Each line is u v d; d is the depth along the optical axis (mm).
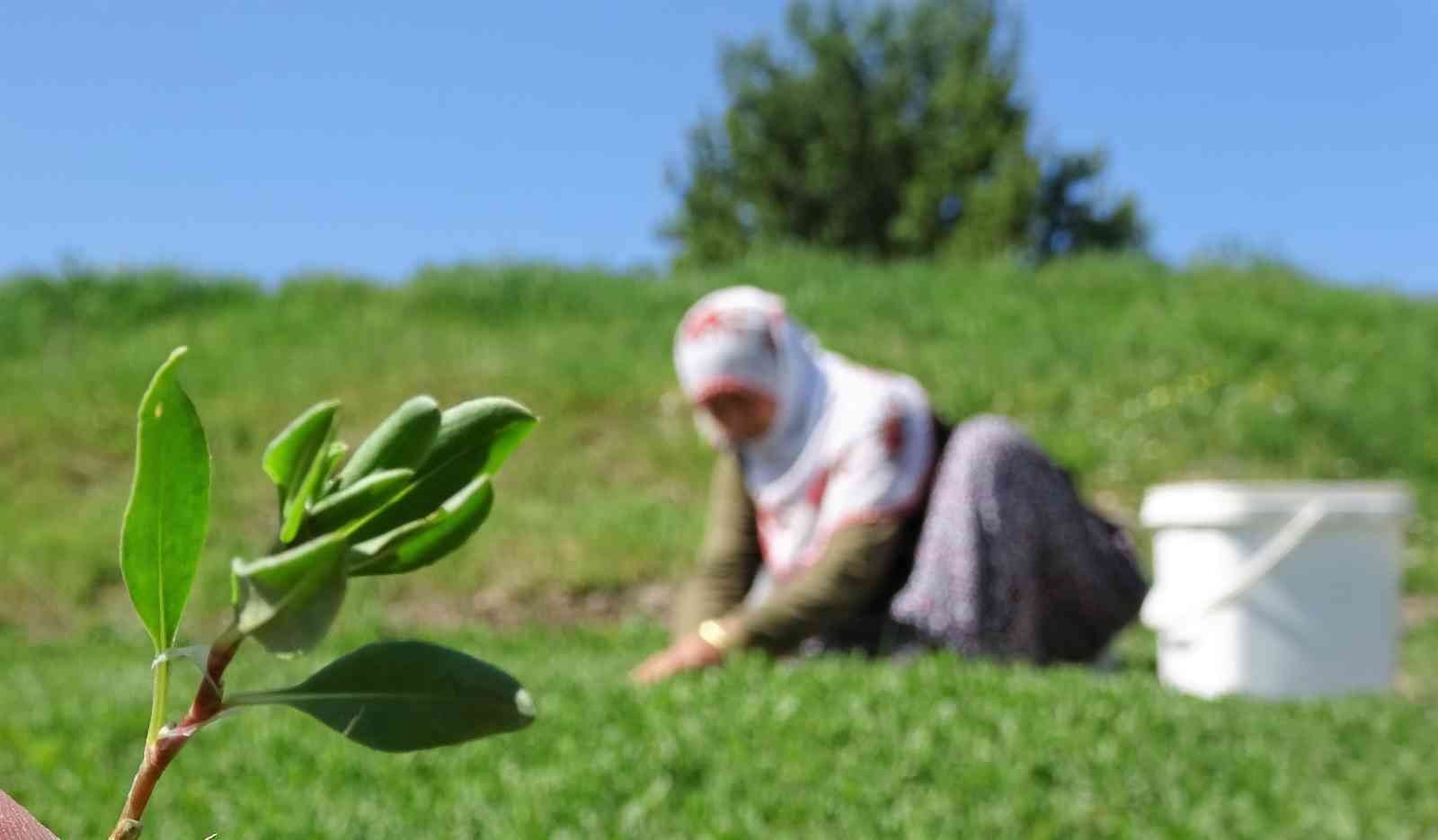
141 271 13234
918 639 4262
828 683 3545
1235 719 3506
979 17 31562
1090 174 30234
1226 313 12039
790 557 4430
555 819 2588
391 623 7172
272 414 10102
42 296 12688
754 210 31672
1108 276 13305
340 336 11938
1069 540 4301
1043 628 4352
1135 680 3887
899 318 12312
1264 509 4391
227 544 8156
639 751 2980
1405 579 7938
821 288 12953
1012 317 12258
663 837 2490
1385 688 4457
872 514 4242
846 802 2707
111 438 9969
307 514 483
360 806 2633
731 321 4355
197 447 477
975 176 30125
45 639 7207
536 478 9438
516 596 7688
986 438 4258
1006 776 2838
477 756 3012
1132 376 10742
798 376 4406
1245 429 9992
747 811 2629
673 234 32406
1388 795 2922
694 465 9625
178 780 2916
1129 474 9422
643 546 8125
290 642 453
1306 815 2697
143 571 480
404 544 509
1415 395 10844
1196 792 2875
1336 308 12648
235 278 13352
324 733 3275
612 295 12922
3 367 11383
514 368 10906
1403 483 9672
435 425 500
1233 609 4418
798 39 32156
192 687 4695
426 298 12820
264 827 2451
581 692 3666
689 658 4145
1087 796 2779
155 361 11273
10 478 9352
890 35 31875
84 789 2789
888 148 31047
